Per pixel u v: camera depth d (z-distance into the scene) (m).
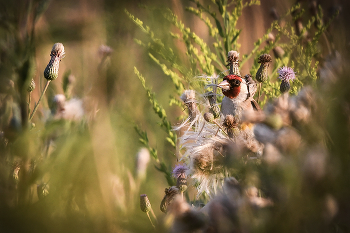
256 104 1.47
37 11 1.38
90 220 1.32
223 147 1.37
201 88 1.52
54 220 1.31
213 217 1.30
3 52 1.38
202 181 1.38
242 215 1.29
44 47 1.40
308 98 1.31
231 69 1.49
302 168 1.25
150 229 1.34
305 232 1.24
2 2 1.38
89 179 1.36
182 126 1.44
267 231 1.28
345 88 1.30
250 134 1.37
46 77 1.42
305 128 1.30
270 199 1.30
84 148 1.37
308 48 1.54
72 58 1.55
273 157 1.29
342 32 1.51
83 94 1.50
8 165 1.37
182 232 1.30
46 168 1.36
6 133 1.38
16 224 1.30
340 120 1.30
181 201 1.30
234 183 1.31
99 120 1.45
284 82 1.47
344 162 1.27
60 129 1.39
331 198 1.20
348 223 1.23
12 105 1.39
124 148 1.48
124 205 1.40
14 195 1.35
